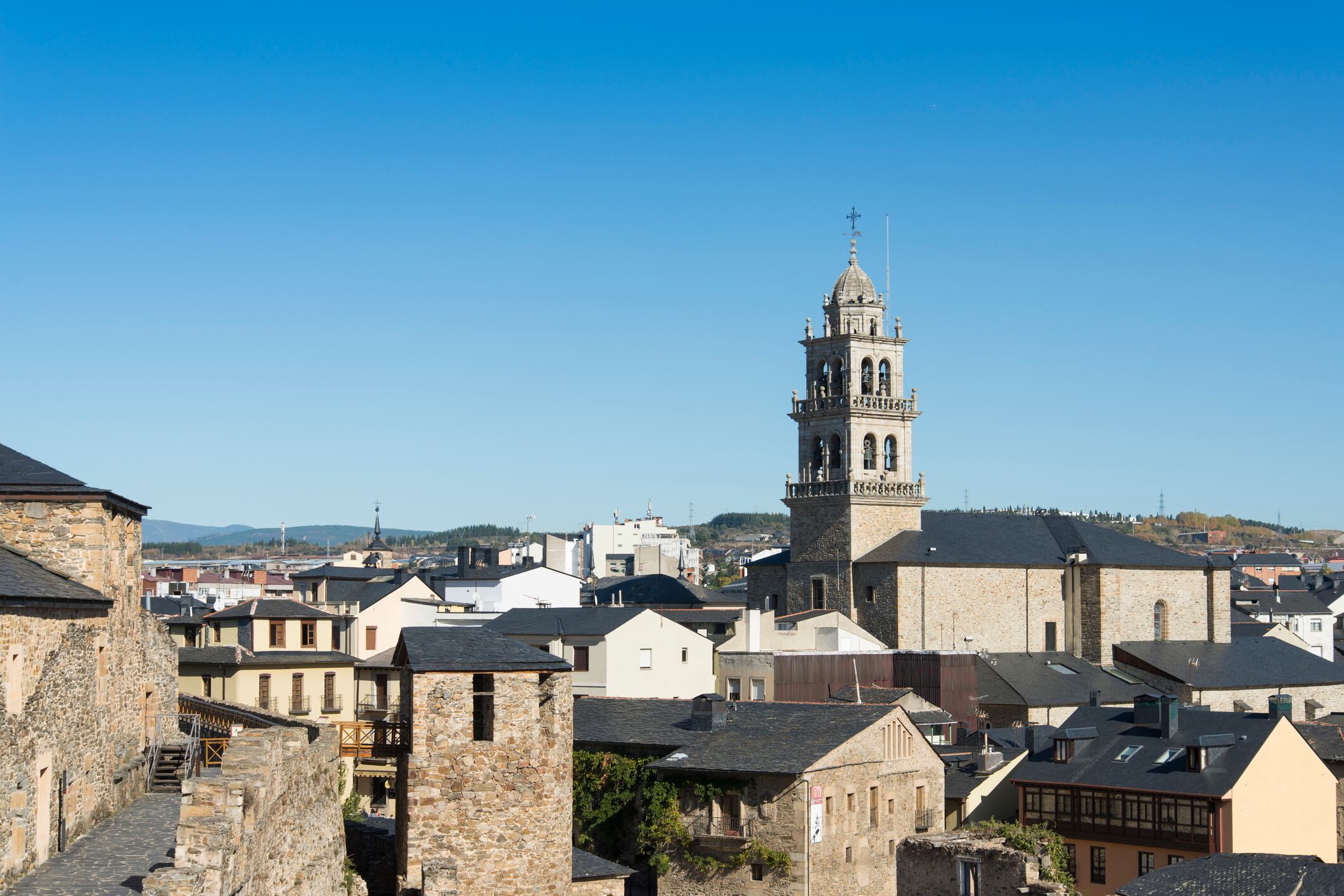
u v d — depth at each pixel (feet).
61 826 133.69
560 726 188.96
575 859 210.18
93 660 146.82
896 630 434.71
